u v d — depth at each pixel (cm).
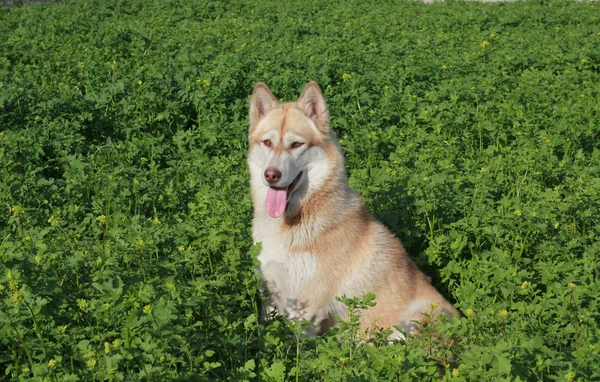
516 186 791
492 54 1527
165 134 1019
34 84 1120
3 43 1513
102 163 820
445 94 1130
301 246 539
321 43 1542
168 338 423
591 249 598
